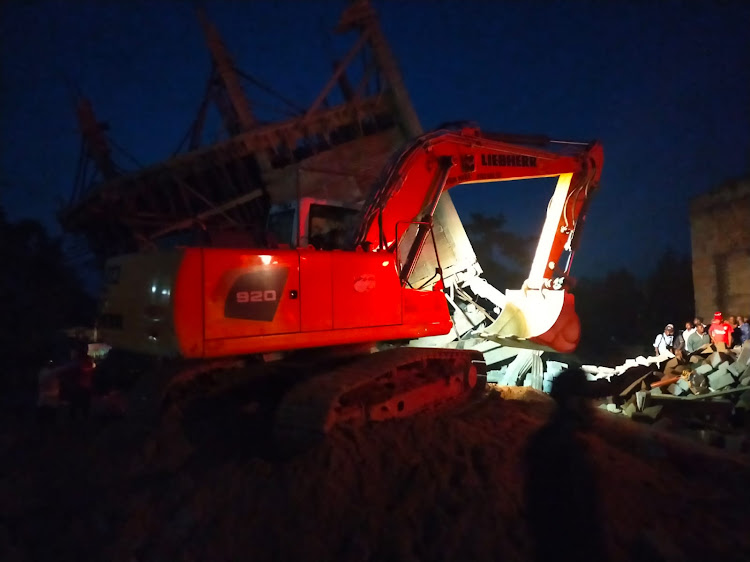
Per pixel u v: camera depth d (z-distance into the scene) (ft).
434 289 27.30
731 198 50.93
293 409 17.52
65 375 24.79
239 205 53.42
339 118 52.80
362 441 17.84
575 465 17.22
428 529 13.82
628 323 75.72
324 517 14.40
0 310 42.11
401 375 21.84
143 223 52.24
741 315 49.93
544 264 34.14
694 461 19.89
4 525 14.90
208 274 18.03
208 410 19.90
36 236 52.13
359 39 52.08
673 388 33.30
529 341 31.99
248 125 52.24
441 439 18.95
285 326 19.60
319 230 25.11
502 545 13.21
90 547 13.80
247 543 13.56
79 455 19.03
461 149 29.40
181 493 15.67
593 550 12.97
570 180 34.63
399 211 26.89
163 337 17.90
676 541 13.44
